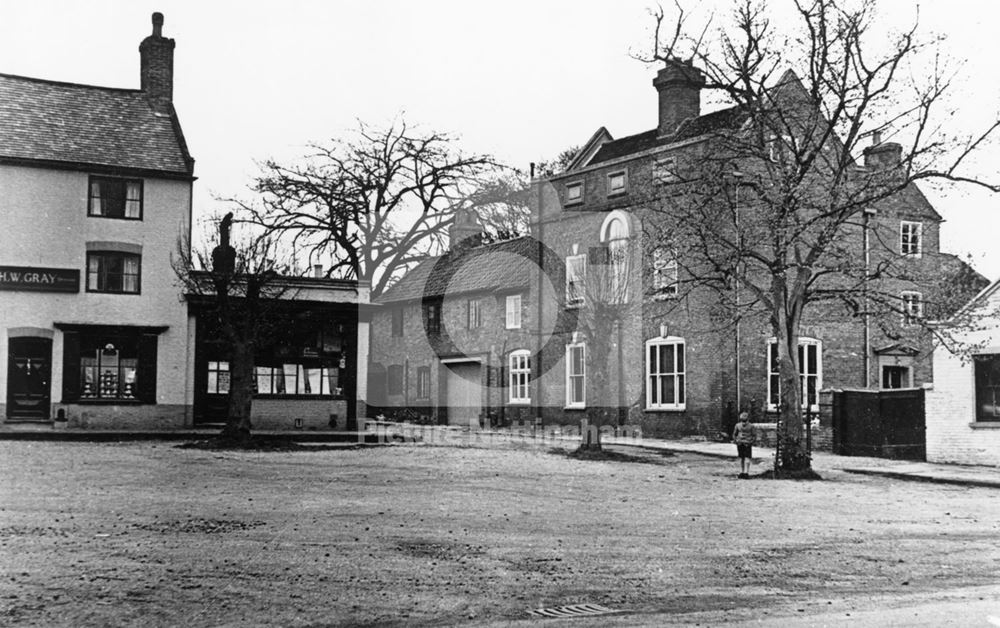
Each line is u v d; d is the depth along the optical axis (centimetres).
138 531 1422
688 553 1330
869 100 2547
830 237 2564
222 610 970
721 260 2606
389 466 2500
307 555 1258
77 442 3052
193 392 3538
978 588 1117
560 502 1867
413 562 1224
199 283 3272
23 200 3422
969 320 2584
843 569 1231
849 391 3172
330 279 3669
